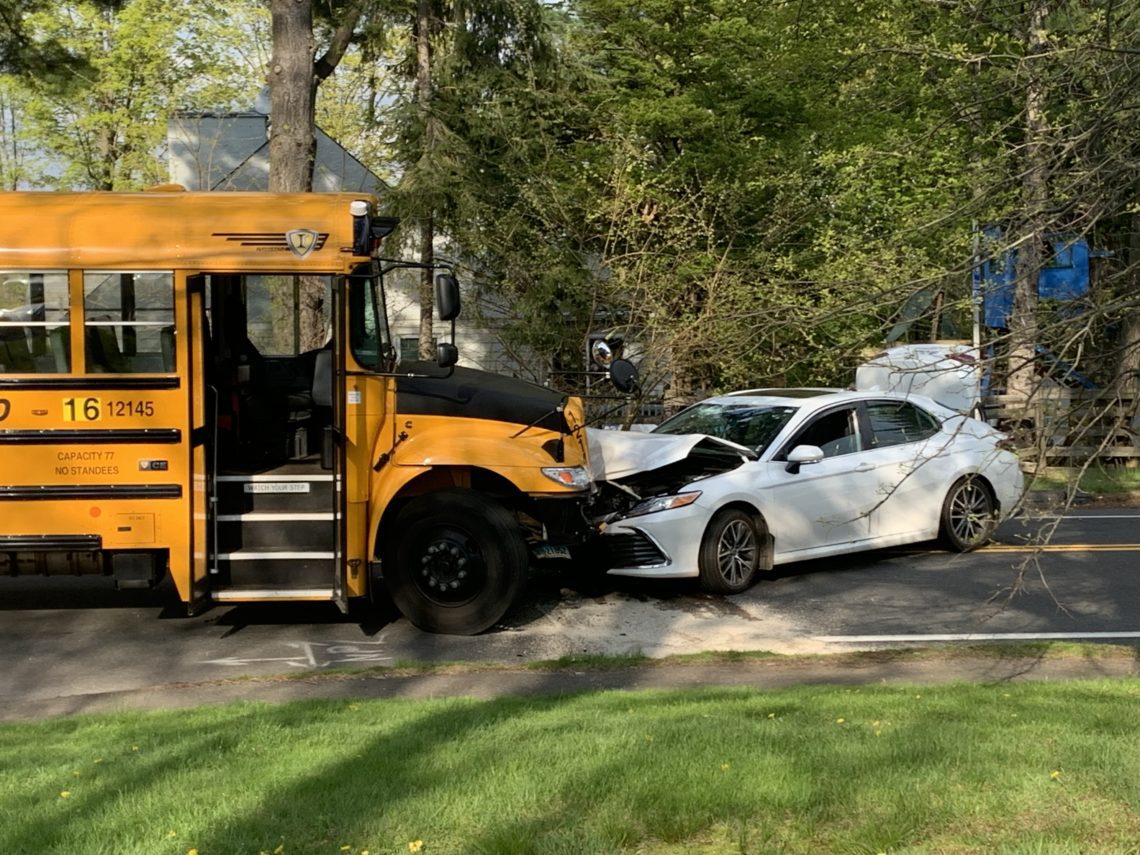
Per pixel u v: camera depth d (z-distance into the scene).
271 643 8.05
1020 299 6.08
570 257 16.56
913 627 8.33
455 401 8.34
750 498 9.42
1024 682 6.29
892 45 10.75
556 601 9.32
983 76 9.91
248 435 8.05
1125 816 3.67
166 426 7.66
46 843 3.60
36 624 8.61
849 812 3.74
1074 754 4.33
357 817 3.77
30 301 7.61
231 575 7.80
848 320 8.34
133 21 30.00
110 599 9.44
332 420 7.89
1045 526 6.03
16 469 7.61
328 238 7.78
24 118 33.84
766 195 17.23
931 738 4.60
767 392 10.94
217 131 29.72
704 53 19.12
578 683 6.68
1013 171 6.79
